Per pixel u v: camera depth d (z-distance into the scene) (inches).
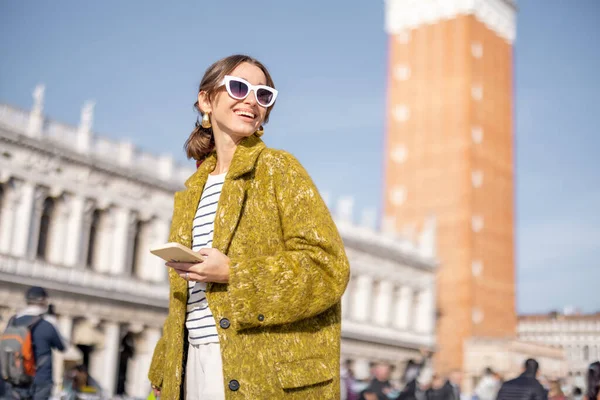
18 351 393.1
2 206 1610.5
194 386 154.8
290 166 158.1
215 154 176.6
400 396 829.2
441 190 3193.9
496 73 3408.0
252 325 144.9
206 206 165.3
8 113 1624.0
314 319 152.4
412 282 2844.5
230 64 168.6
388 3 3518.7
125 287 1820.9
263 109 169.5
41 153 1665.8
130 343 1875.0
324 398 147.9
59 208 1723.7
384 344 2630.4
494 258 3208.7
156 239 1935.3
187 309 158.1
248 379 143.8
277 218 156.3
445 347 3036.4
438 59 3324.3
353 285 2561.5
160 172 1977.1
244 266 144.8
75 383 936.3
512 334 3196.4
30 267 1620.3
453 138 3216.0
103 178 1807.3
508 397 607.2
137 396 1815.9
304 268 146.2
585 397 525.7
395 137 3363.7
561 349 2383.1
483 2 3376.0
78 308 1691.7
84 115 1791.3
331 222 155.3
